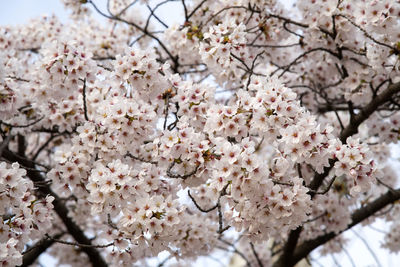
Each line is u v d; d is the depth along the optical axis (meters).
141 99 4.73
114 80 4.62
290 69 6.66
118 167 3.95
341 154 3.67
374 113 5.93
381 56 5.16
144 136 4.43
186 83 4.66
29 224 3.92
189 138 4.05
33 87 5.19
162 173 4.29
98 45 6.74
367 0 5.11
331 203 5.96
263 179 3.67
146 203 3.89
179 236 4.55
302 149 3.72
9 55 5.57
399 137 5.82
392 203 6.31
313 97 6.59
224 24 4.64
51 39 6.58
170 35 5.64
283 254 6.40
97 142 4.42
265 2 5.64
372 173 3.68
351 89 5.53
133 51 4.42
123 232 4.09
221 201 3.95
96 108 5.23
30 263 6.46
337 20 5.44
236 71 5.46
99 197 3.94
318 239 6.31
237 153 3.64
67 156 4.51
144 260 6.77
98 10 6.01
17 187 3.92
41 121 5.45
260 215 3.86
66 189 4.60
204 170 4.15
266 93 3.92
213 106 4.12
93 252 6.78
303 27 5.80
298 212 3.80
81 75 4.52
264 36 5.86
